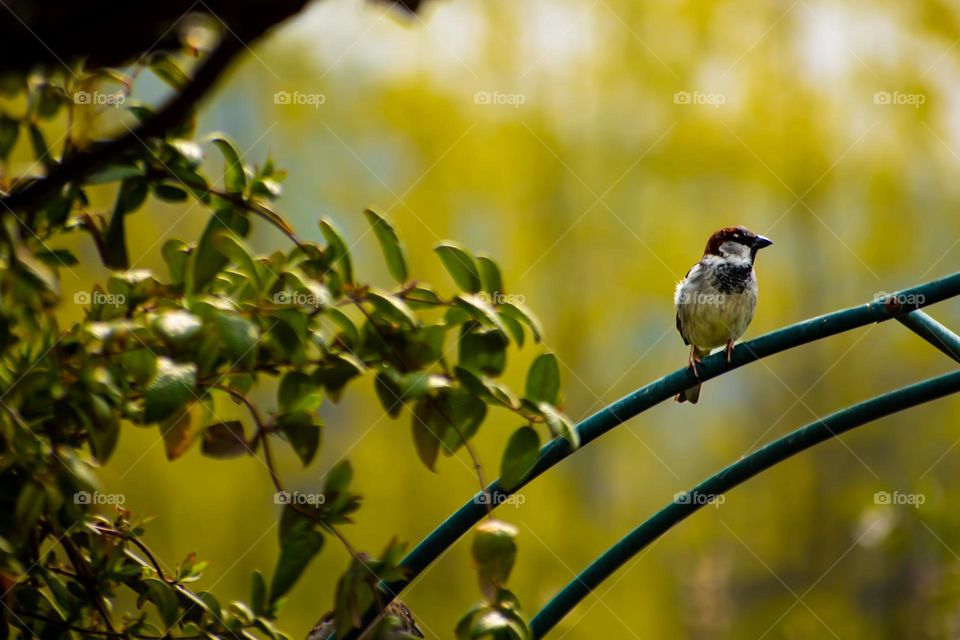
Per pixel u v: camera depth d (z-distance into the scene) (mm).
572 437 2969
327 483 2900
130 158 3170
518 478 2965
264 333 2881
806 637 14227
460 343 3176
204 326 2738
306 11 2150
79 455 3250
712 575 12062
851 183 17094
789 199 17047
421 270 15961
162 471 14656
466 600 16078
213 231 3230
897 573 12727
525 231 17297
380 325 3100
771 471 18859
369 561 2844
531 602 16172
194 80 2236
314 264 3094
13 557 2936
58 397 2734
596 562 3943
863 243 17562
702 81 16516
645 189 17250
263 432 2947
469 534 16219
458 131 16250
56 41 2010
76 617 3385
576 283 17438
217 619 3535
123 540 3535
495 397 2963
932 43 15992
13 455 2756
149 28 2033
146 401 2541
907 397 3918
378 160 16406
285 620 15203
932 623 9828
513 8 16297
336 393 2984
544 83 16719
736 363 4043
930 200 17312
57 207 3264
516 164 16750
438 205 16234
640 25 16453
